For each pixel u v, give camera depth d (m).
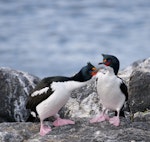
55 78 12.21
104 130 12.08
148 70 15.84
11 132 12.35
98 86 12.36
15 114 16.30
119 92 12.23
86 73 12.12
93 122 12.64
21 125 12.83
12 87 16.45
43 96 12.08
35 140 11.93
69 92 12.12
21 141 12.06
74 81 12.12
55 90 11.98
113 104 12.45
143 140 11.42
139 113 14.47
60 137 11.95
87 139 11.59
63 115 15.41
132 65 18.19
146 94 14.87
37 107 12.23
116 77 12.23
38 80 17.47
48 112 12.21
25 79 16.83
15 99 16.38
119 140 11.41
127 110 15.04
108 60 12.20
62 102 12.12
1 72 16.53
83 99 15.52
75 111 15.20
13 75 16.64
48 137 12.02
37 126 12.80
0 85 16.41
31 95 12.34
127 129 11.95
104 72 12.31
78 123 12.69
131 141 11.38
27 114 16.39
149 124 12.64
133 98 14.94
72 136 11.95
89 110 15.11
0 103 16.30
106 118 12.75
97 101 15.32
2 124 12.91
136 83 14.96
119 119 12.55
